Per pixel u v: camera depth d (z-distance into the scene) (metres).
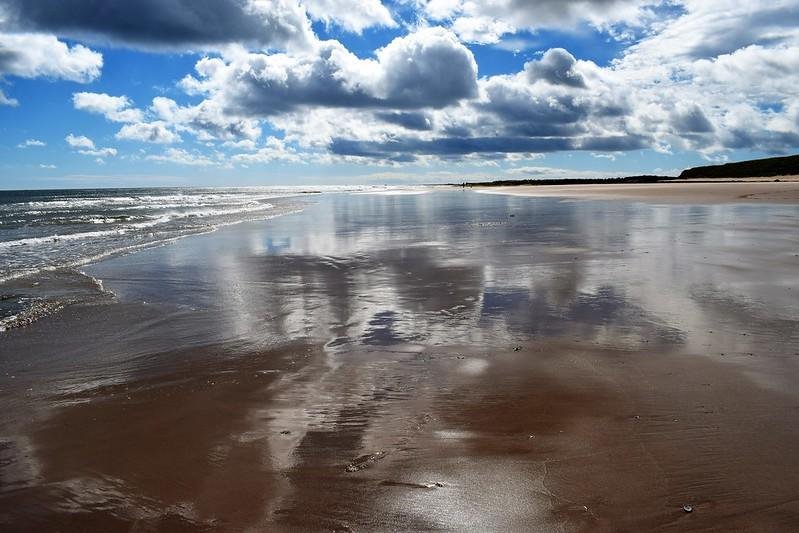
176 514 3.65
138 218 34.97
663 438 4.46
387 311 9.03
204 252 16.81
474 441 4.54
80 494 3.90
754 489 3.71
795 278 10.63
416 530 3.41
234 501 3.78
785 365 6.02
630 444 4.38
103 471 4.21
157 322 8.65
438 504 3.66
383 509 3.63
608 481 3.87
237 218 32.88
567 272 11.91
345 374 6.19
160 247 18.27
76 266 14.32
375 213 34.72
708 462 4.07
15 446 4.62
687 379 5.70
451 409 5.18
